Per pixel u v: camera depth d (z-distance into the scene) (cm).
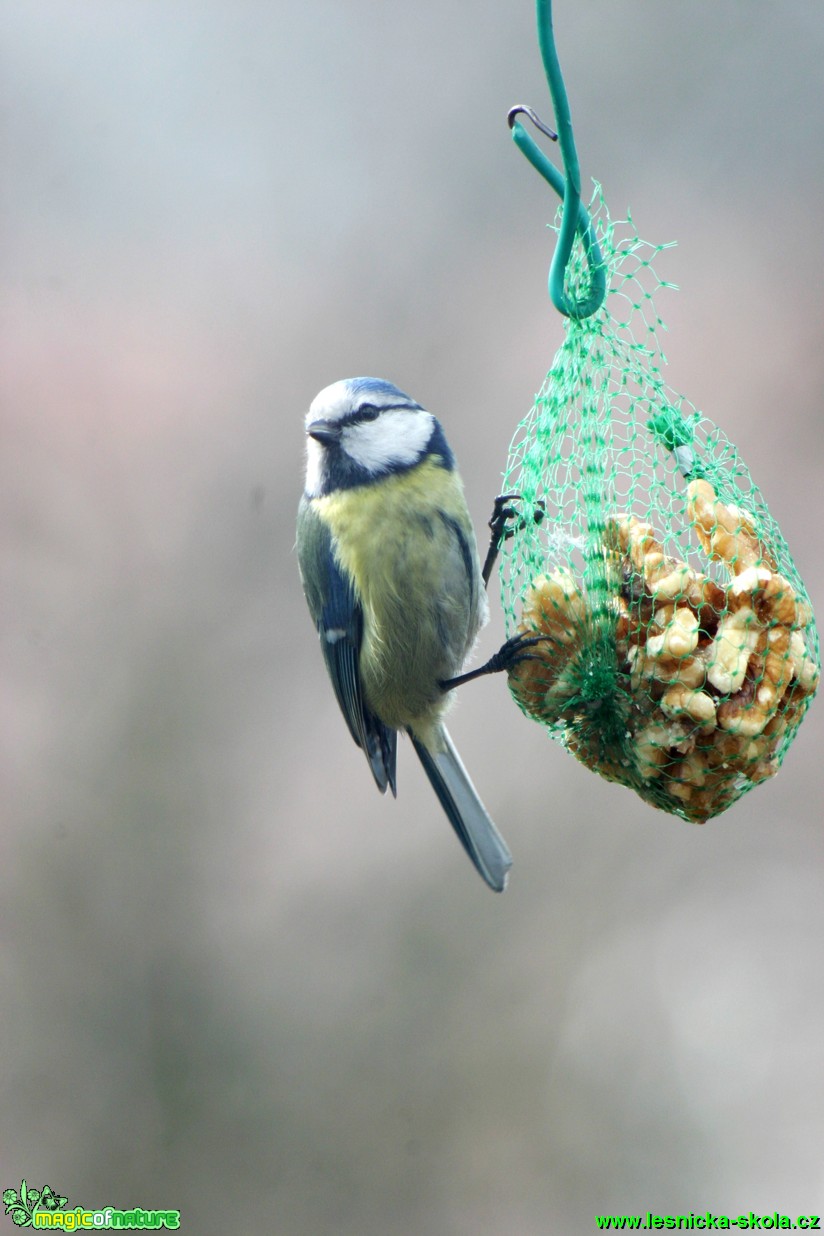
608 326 656
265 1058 1203
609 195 1479
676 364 1345
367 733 805
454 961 1233
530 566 657
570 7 1538
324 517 761
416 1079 1188
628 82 1522
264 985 1228
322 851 1277
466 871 1270
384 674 768
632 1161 1134
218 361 1410
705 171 1484
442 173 1523
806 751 1264
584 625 607
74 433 1347
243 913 1252
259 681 1312
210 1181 1157
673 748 572
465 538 745
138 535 1323
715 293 1388
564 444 780
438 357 1423
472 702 1285
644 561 587
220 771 1281
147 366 1389
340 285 1465
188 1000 1216
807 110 1496
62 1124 1171
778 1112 1141
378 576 742
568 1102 1169
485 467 1348
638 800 1265
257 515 1349
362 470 742
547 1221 1113
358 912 1255
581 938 1231
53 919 1225
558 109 570
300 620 1329
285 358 1420
